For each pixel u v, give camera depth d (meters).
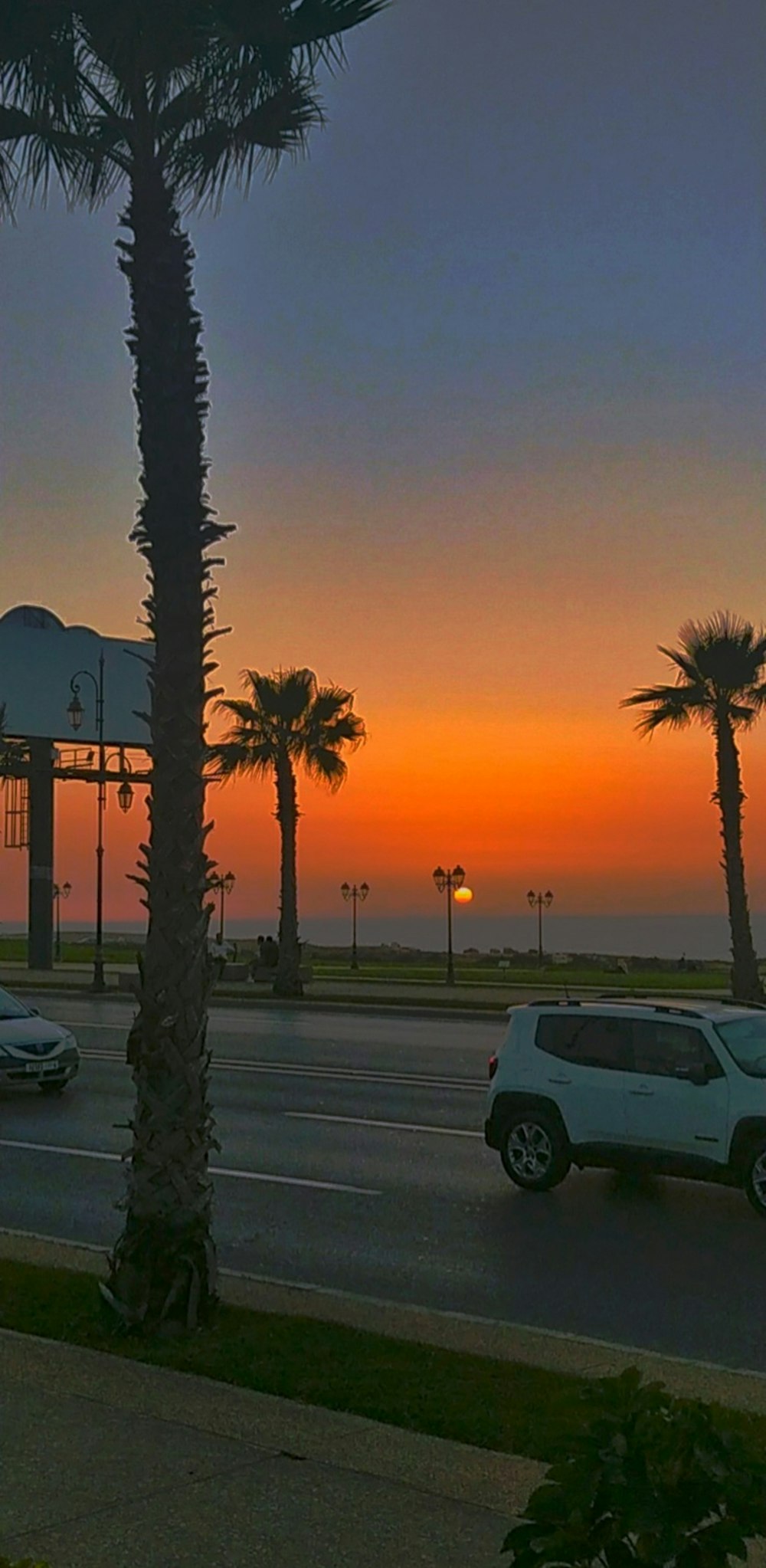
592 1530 3.62
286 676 39.47
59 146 9.52
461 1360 7.87
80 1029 29.38
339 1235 12.03
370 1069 22.69
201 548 8.61
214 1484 5.78
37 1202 13.28
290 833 39.12
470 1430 6.54
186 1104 8.37
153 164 8.98
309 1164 15.08
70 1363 7.50
